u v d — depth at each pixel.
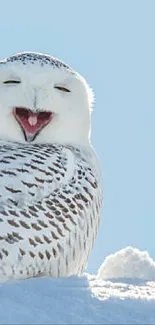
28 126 10.50
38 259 9.62
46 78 10.53
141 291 9.23
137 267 11.34
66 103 10.65
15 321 7.74
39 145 10.46
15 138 10.57
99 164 10.84
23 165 9.84
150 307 8.37
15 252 9.48
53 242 9.70
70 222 9.84
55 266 9.83
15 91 10.48
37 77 10.49
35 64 10.61
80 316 7.99
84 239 10.09
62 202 9.82
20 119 10.54
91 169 10.48
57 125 10.66
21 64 10.60
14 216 9.51
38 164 9.91
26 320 7.78
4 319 7.79
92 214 10.20
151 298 8.64
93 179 10.34
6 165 9.80
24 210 9.57
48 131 10.64
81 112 10.80
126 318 8.06
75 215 9.90
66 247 9.84
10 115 10.53
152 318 8.11
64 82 10.66
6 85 10.56
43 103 10.45
